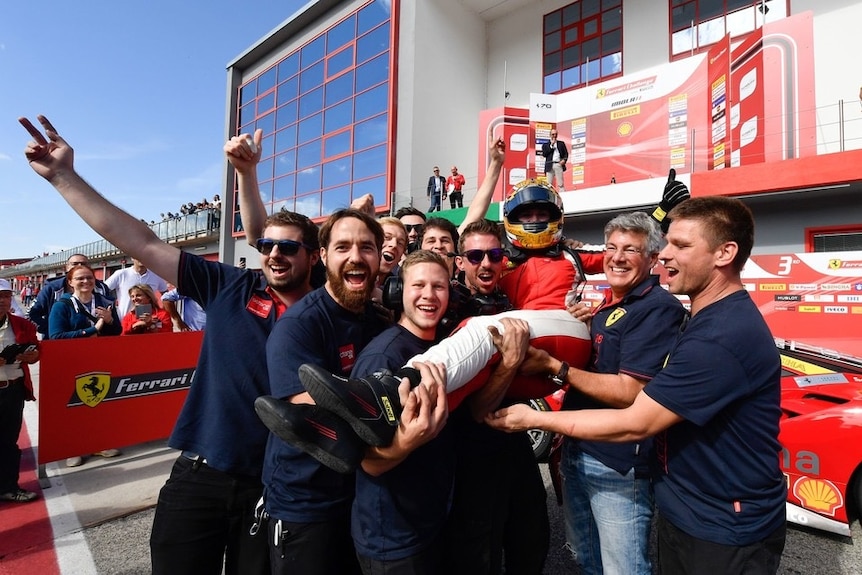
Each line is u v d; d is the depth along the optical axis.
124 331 5.24
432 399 1.26
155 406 4.52
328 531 1.59
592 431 1.51
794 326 6.37
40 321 5.12
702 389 1.39
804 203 8.16
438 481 1.58
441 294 1.58
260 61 20.33
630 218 1.95
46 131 1.81
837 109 9.56
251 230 2.30
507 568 2.01
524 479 1.98
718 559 1.43
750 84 8.36
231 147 2.22
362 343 1.77
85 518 3.37
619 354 1.80
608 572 1.91
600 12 13.52
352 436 1.26
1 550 2.94
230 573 1.85
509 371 1.52
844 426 2.86
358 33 15.81
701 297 1.61
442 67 14.89
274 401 1.21
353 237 1.68
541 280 2.05
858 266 5.94
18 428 3.66
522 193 2.11
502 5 15.26
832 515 2.87
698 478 1.49
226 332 1.84
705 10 11.66
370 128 15.23
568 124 11.73
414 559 1.47
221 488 1.79
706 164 9.59
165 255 1.89
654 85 10.37
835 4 9.77
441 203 13.24
